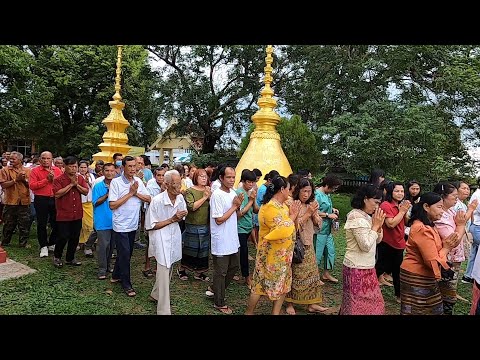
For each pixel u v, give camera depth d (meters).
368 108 11.84
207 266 6.19
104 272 5.95
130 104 21.58
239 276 6.52
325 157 12.66
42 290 5.28
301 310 5.09
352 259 4.05
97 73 20.89
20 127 17.36
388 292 5.97
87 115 22.44
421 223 3.89
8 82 17.12
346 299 4.11
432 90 12.89
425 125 10.79
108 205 5.86
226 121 20.81
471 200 6.13
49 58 20.55
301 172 6.14
